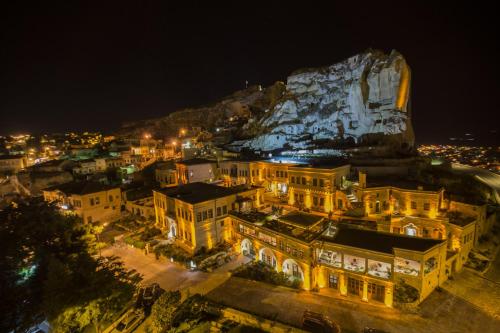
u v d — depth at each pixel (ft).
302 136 241.55
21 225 97.50
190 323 88.38
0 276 80.28
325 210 154.92
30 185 238.48
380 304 93.86
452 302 95.61
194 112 453.99
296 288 107.76
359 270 98.37
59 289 78.48
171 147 349.82
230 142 304.50
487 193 173.17
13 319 76.18
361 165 177.68
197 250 137.49
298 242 107.76
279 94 341.00
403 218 132.46
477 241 128.67
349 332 80.59
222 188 169.37
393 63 194.08
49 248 101.76
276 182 186.50
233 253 138.00
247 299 100.78
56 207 116.88
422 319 86.28
